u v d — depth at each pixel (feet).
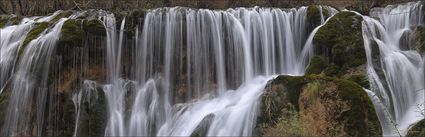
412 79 34.40
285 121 26.68
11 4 54.70
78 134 31.19
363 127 26.55
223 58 36.17
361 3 50.75
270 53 37.47
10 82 32.81
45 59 32.42
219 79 35.73
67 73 32.40
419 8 39.17
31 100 31.99
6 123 31.68
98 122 31.81
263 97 28.53
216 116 29.60
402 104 33.32
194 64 35.63
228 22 36.88
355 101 26.89
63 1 52.70
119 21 35.76
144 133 32.81
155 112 33.71
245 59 36.68
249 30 37.32
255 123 27.84
